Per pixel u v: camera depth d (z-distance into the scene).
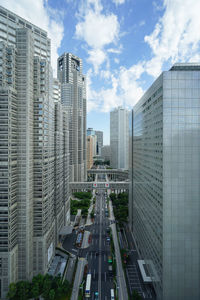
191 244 66.44
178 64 71.56
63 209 134.12
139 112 113.25
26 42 79.94
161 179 68.25
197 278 66.62
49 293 74.81
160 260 69.31
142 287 82.62
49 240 96.81
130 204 148.50
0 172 73.75
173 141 66.06
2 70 75.69
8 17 85.88
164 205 66.25
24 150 80.44
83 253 110.12
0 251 75.06
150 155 85.56
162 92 66.69
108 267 96.62
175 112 65.88
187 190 66.25
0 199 74.00
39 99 86.44
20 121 80.25
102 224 152.38
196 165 66.00
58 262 100.69
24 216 81.06
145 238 95.69
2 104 73.75
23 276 81.38
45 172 90.19
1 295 75.31
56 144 110.94
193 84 65.69
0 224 74.56
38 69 87.56
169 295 66.12
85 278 87.69
